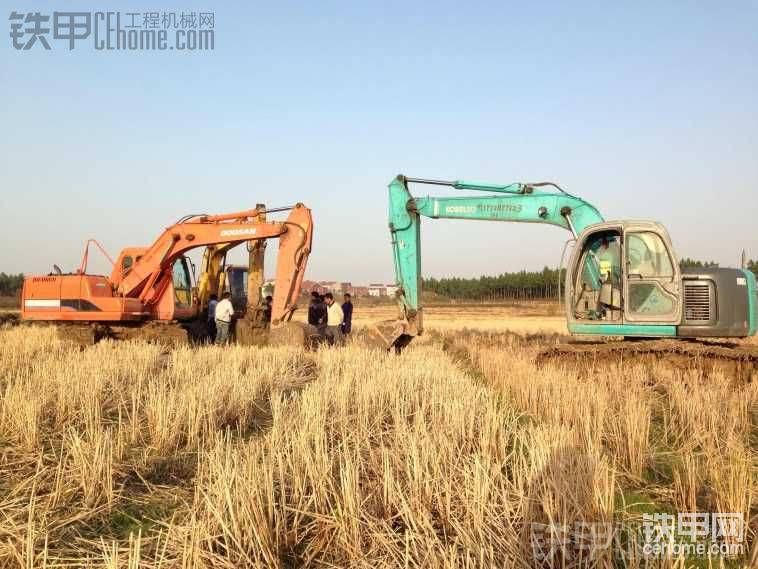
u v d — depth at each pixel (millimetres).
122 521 4926
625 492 5500
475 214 15008
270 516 4551
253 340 19062
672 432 7617
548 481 4605
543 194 14625
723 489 4969
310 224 17781
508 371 12047
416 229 15359
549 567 3900
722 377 10758
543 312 60969
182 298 20312
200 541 4109
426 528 4348
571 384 9375
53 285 18172
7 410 7363
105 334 18344
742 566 4102
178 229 18734
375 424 7527
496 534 4191
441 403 7840
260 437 7215
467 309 69750
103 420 7848
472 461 5488
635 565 3850
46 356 13703
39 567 4059
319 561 4234
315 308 20109
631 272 12461
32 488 5359
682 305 12141
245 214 18734
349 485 4680
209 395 8133
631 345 12250
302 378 11953
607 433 7012
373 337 15375
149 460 6324
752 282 12539
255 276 19641
